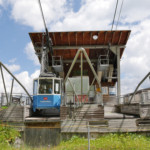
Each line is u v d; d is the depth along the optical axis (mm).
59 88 13953
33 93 13781
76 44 23578
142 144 7949
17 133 10492
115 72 26859
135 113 11703
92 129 10523
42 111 15516
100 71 25766
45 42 22516
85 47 23734
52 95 13398
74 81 18203
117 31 21812
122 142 8391
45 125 11133
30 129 10930
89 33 22094
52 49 22812
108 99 18141
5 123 11164
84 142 9289
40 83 13633
